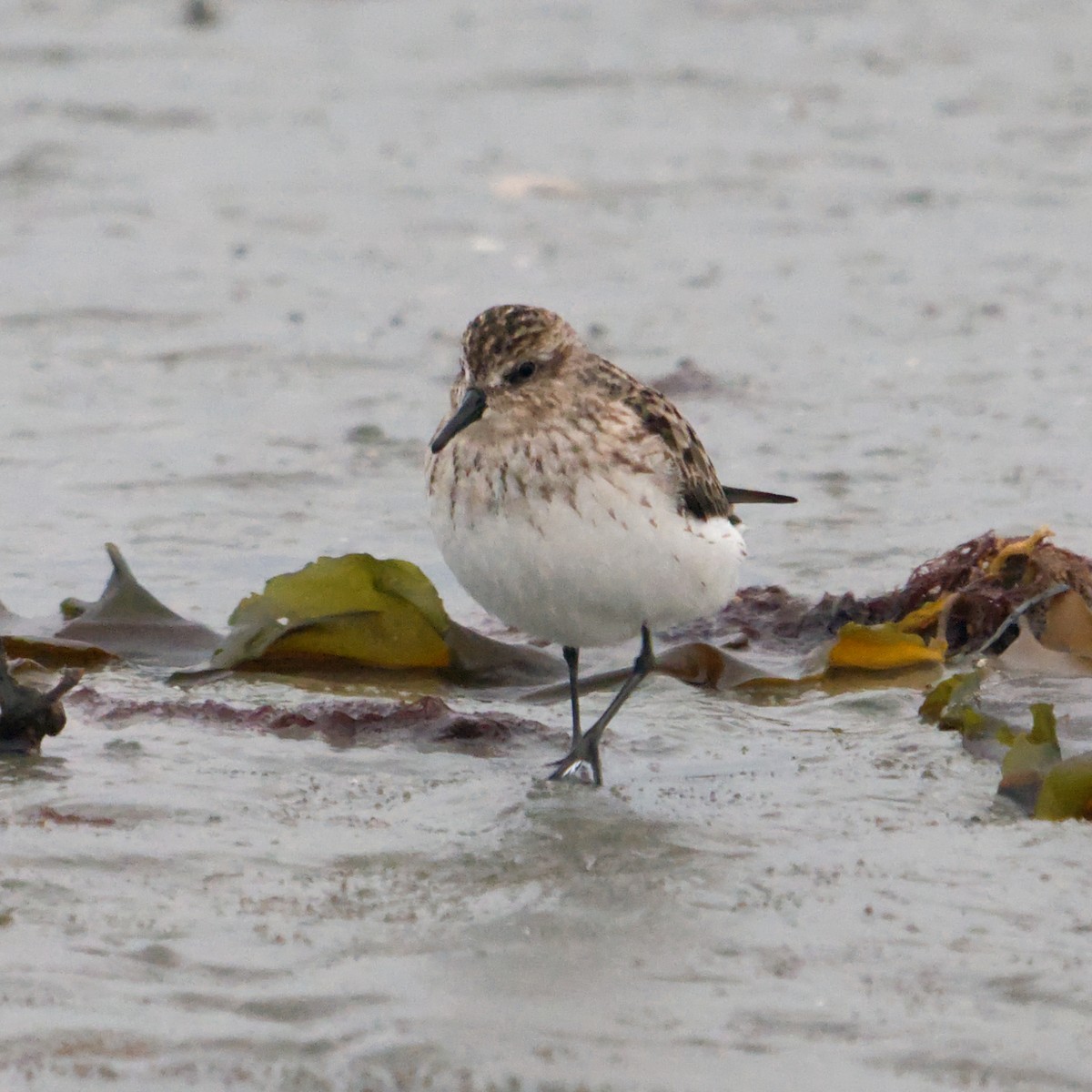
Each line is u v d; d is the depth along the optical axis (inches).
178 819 359.6
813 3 1628.9
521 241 979.3
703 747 411.2
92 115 1246.9
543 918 317.1
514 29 1550.2
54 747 398.0
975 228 994.7
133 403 716.7
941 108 1270.9
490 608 404.8
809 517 589.0
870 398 724.7
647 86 1349.7
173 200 1054.4
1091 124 1218.6
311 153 1170.6
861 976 296.0
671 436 401.4
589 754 391.9
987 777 386.3
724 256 947.3
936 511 593.9
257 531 577.6
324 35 1534.2
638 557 388.2
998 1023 280.8
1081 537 565.0
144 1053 272.2
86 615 474.6
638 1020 282.0
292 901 323.3
